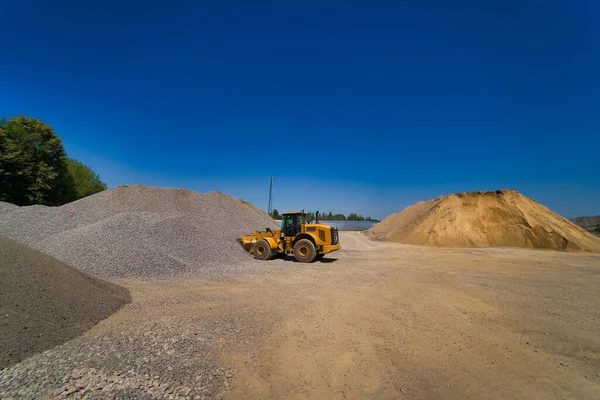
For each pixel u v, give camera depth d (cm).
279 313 576
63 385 307
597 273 1078
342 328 509
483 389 336
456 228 2277
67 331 438
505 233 2162
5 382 305
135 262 945
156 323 500
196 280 862
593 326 535
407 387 337
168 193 2014
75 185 3331
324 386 335
